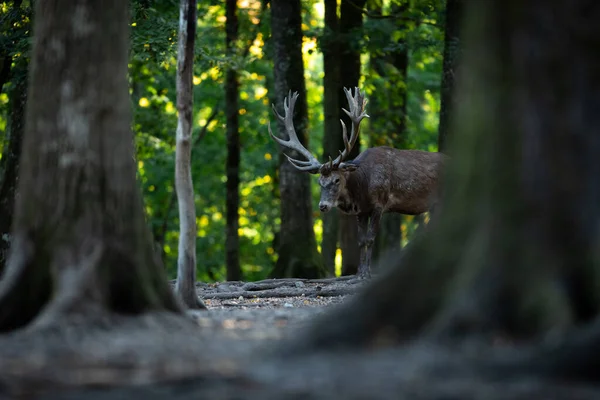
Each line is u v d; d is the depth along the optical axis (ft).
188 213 56.49
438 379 30.01
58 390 30.07
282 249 107.04
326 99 116.67
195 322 42.52
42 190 41.16
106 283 40.22
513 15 33.58
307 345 34.19
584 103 32.86
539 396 28.09
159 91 143.64
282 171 108.58
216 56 117.29
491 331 32.19
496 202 33.19
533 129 33.01
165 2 111.24
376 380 29.89
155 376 31.42
